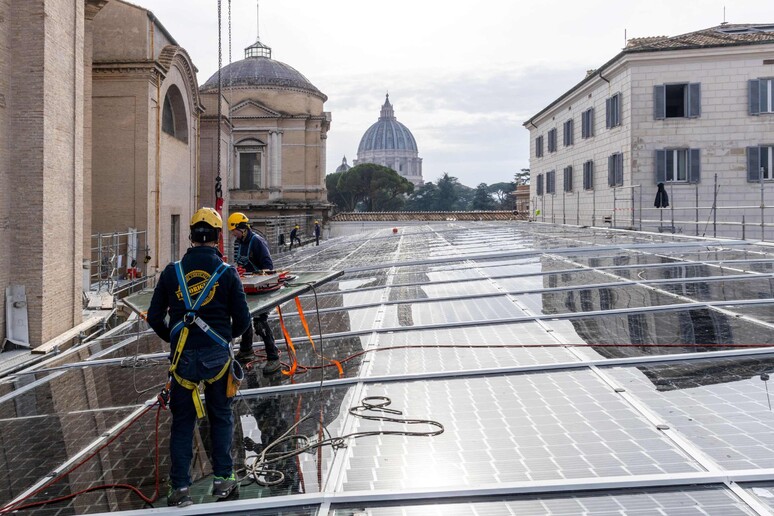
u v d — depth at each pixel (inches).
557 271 535.2
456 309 406.0
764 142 1322.6
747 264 522.0
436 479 166.9
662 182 1349.7
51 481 199.2
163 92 1115.3
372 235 1684.3
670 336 290.0
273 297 280.8
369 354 307.0
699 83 1338.6
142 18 1008.9
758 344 264.4
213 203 1638.8
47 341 553.6
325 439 203.3
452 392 239.3
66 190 599.5
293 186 2449.6
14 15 540.4
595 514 144.0
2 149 532.4
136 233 994.1
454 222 2384.4
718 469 157.3
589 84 1606.8
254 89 2402.8
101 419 267.0
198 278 183.2
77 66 622.8
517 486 156.6
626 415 199.5
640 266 535.5
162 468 203.0
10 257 542.3
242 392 263.6
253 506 163.5
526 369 256.4
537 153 2240.4
